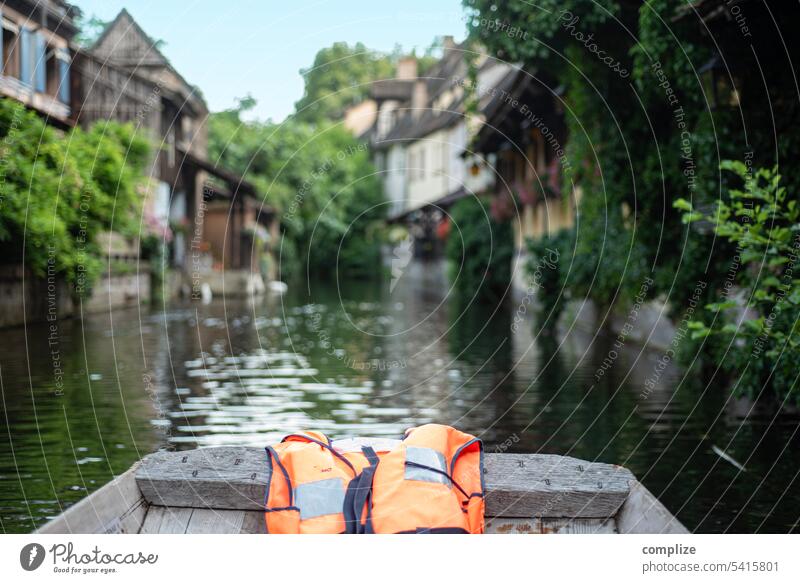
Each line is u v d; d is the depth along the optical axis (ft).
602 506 11.19
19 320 48.67
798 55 24.13
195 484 11.37
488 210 83.82
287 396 27.86
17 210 44.16
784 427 21.76
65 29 60.70
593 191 39.99
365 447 11.93
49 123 52.16
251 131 125.08
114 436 21.15
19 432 21.47
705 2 23.75
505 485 11.21
